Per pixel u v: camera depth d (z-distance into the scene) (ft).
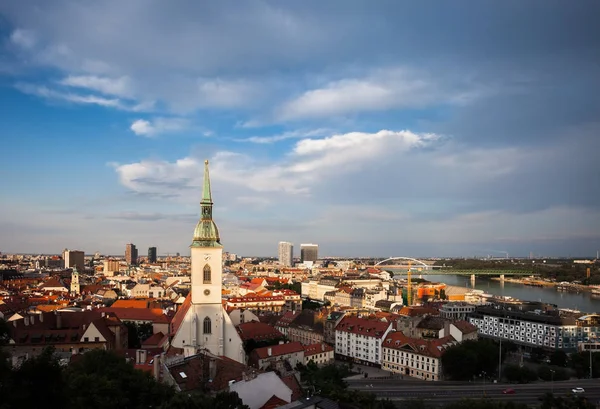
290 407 379.14
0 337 387.55
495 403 507.71
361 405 497.87
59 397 297.33
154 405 387.14
